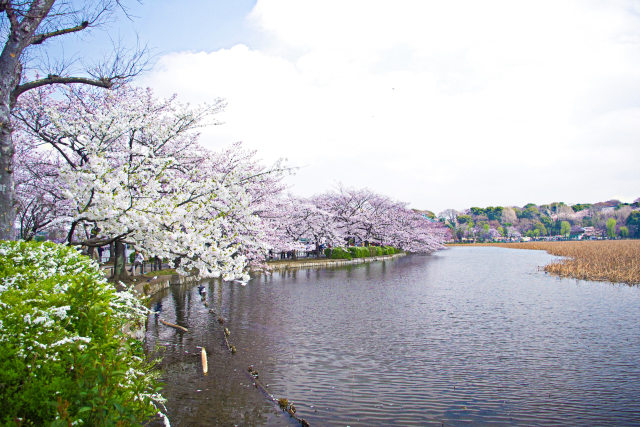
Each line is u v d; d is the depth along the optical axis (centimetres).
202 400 766
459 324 1392
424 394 818
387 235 5359
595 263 3281
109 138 1158
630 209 12988
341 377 902
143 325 1167
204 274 1059
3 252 545
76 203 875
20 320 343
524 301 1838
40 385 315
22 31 714
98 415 314
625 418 721
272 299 1848
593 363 998
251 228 1189
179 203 995
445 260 4803
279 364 977
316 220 4119
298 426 682
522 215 15062
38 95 1272
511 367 972
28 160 1428
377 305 1727
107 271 2016
